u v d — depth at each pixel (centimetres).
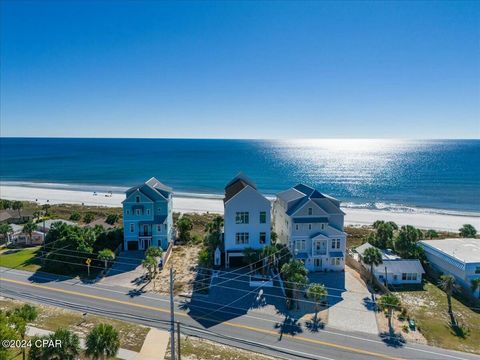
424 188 13625
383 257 4797
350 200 11738
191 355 2919
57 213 9019
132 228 5653
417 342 3195
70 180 15825
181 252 5625
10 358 2517
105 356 2328
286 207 5144
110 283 4412
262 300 3956
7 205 8531
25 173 17912
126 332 3275
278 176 16925
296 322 3500
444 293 4262
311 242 4784
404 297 4134
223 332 3306
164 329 3350
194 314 3641
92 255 4941
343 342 3164
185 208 10112
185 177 16688
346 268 4950
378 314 3681
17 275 4662
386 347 3102
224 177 16712
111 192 12888
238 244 5084
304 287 3853
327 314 3662
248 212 5047
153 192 5775
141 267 4928
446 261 4594
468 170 18225
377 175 17038
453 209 10438
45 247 5241
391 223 6128
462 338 3294
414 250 5006
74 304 3853
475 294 4159
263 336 3244
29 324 3366
